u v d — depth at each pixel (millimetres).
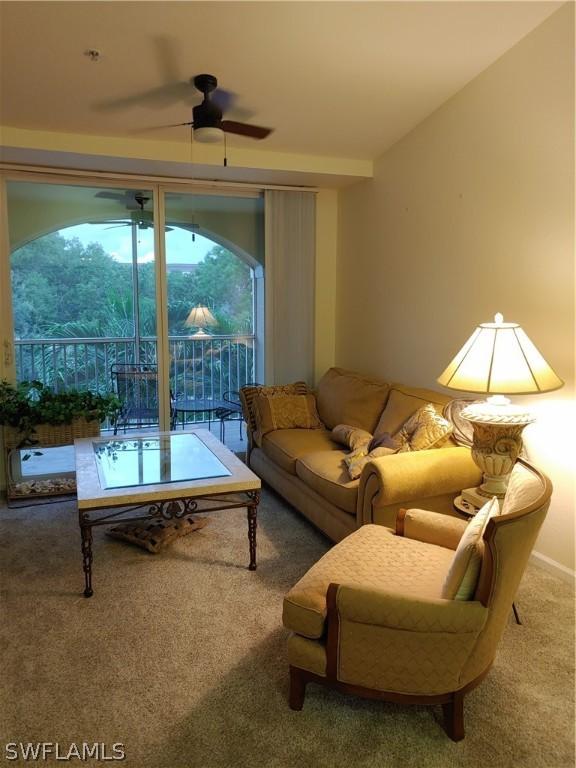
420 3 2463
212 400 4809
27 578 2760
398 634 1684
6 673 2061
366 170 4324
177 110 3350
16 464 4000
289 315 4816
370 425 3697
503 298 3037
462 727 1762
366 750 1715
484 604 1667
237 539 3203
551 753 1709
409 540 2258
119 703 1907
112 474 2867
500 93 2961
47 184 4121
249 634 2295
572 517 2672
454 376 2520
